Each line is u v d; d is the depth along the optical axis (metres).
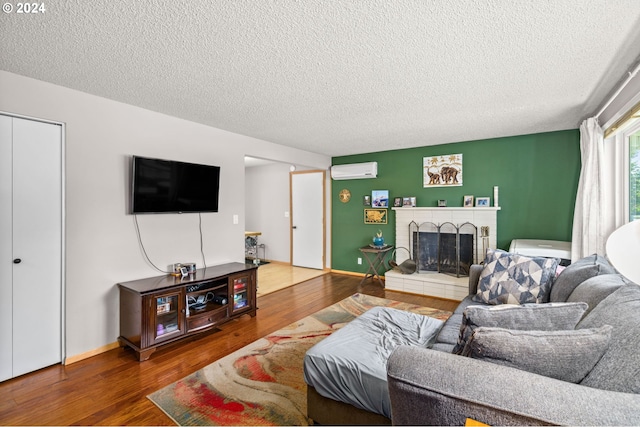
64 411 1.85
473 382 0.90
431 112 3.00
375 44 1.75
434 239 4.52
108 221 2.66
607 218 2.95
